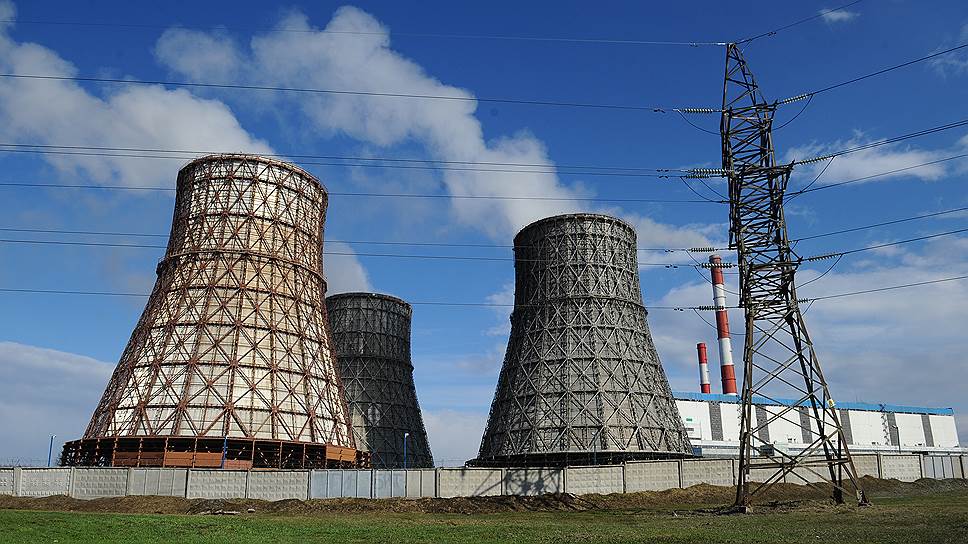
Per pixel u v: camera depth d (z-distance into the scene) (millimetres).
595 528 36906
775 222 47250
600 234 91875
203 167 82812
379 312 119000
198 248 78188
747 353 46469
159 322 75625
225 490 59031
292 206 83938
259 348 74500
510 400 87562
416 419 118062
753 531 33156
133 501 55188
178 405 68750
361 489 60562
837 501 45219
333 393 80562
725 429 138625
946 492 57281
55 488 59312
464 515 49562
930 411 163000
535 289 91562
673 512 47062
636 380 85188
